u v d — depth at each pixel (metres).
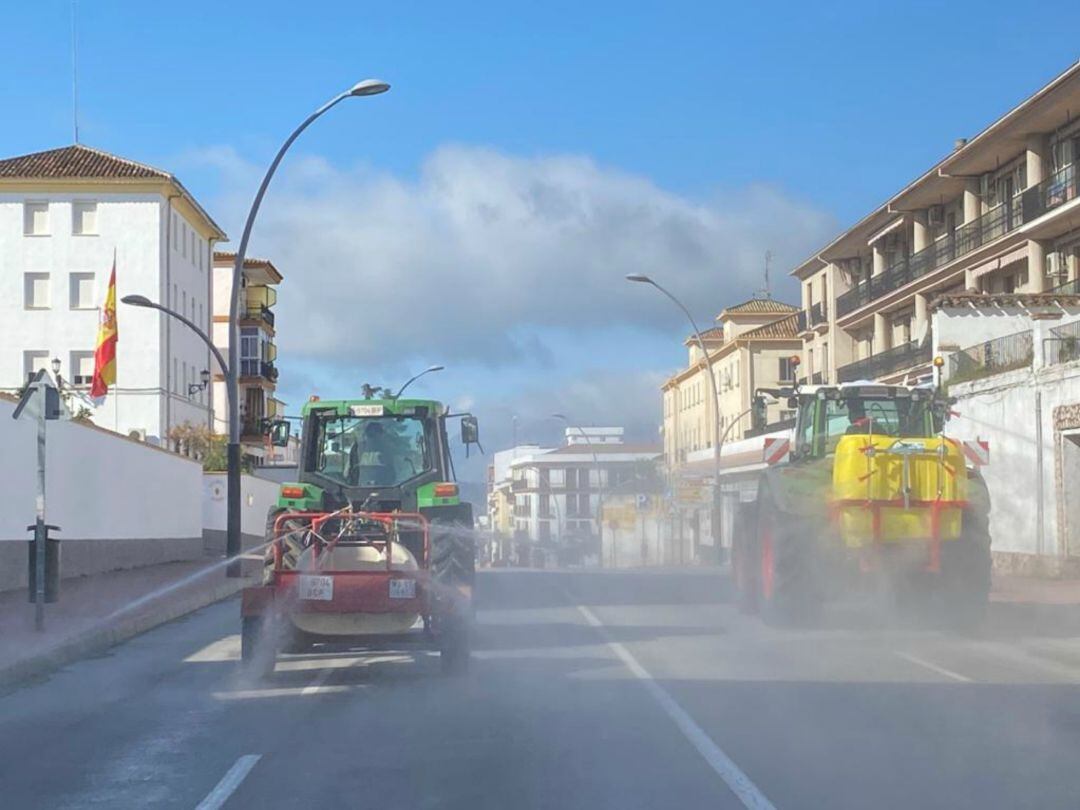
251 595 12.79
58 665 14.55
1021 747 9.05
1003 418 30.03
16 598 22.19
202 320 69.38
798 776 8.12
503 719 10.41
